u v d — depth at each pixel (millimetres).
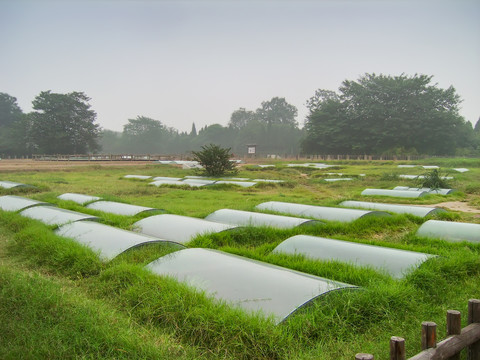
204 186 22547
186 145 137625
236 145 123562
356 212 11164
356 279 5691
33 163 46438
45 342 4004
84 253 6980
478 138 77812
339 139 73312
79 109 82500
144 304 5016
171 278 5574
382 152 68875
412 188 21125
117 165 42156
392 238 9523
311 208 12164
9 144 83000
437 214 11938
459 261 6426
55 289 5273
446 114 67625
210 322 4348
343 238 8797
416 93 70938
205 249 6922
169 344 4098
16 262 7414
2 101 102125
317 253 7230
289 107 138125
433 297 5441
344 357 3805
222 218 10914
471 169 36594
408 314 4809
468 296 5391
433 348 3191
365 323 4637
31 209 11586
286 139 120438
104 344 3982
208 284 5375
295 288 4988
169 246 7445
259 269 5695
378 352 3852
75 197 15164
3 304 4832
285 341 4023
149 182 25875
